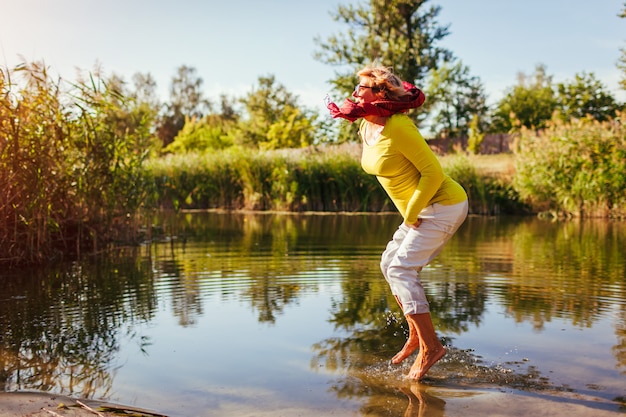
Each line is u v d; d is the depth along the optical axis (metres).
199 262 7.11
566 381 3.24
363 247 8.44
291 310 4.75
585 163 14.77
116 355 3.65
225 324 4.34
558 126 15.88
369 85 3.38
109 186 8.48
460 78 41.16
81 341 3.93
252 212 16.67
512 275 6.13
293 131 35.94
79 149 8.05
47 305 4.89
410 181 3.39
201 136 41.44
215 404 2.94
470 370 3.42
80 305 4.90
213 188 18.06
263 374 3.35
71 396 3.02
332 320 4.46
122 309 4.76
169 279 6.00
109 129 8.37
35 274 6.32
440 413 2.84
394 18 32.66
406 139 3.27
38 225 7.08
